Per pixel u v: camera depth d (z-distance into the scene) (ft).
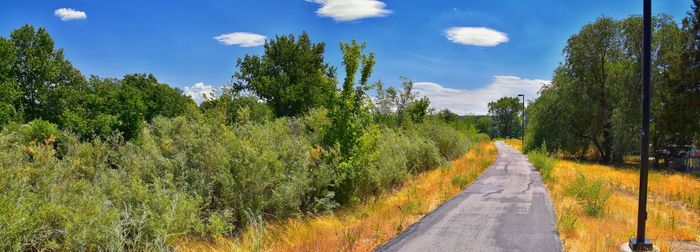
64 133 37.04
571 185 47.26
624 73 116.67
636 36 118.52
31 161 27.14
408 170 59.36
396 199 40.47
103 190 24.85
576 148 132.77
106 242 19.12
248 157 29.89
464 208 36.29
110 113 115.85
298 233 27.35
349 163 38.34
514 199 41.39
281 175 31.27
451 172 66.33
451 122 182.80
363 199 40.96
